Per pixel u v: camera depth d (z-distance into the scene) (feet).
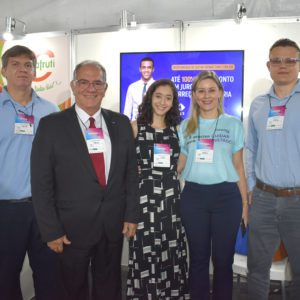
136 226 6.89
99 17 12.07
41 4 12.42
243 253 9.73
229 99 10.07
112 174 6.43
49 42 11.32
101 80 6.40
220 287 7.62
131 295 7.88
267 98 7.53
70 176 6.21
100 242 6.50
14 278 7.25
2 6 12.60
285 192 7.09
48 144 6.19
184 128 7.85
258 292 7.72
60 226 6.26
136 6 11.75
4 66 7.35
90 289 9.08
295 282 7.37
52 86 11.38
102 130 6.52
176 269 7.86
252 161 7.96
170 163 7.63
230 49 10.16
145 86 10.46
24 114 7.25
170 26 10.48
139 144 7.57
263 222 7.44
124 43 10.84
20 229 7.09
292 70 7.01
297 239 7.11
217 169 7.38
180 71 10.24
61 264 6.51
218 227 7.42
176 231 7.77
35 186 6.21
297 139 6.98
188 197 7.55
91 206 6.24
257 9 10.89
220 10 11.18
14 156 7.06
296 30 9.81
